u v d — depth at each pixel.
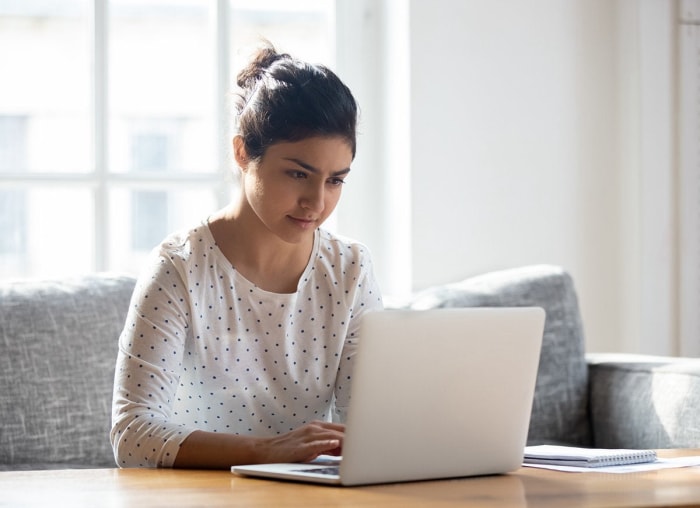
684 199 3.08
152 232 2.96
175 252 1.69
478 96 3.01
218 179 2.98
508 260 3.04
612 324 3.10
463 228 2.99
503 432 1.37
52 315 2.38
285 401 1.80
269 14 3.04
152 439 1.48
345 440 1.24
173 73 2.97
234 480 1.31
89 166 2.91
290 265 1.78
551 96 3.08
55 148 2.90
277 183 1.61
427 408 1.29
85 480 1.31
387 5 3.06
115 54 2.92
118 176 2.90
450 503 1.13
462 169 3.00
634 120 3.07
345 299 1.82
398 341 1.25
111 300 2.46
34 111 2.88
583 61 3.10
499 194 3.03
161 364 1.60
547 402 2.58
